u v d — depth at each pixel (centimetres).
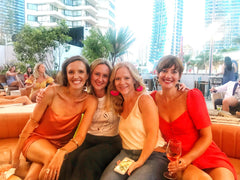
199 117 133
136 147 146
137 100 145
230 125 189
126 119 148
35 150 139
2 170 113
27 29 857
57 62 1012
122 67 147
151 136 138
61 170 142
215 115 229
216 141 190
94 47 866
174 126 144
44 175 126
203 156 136
